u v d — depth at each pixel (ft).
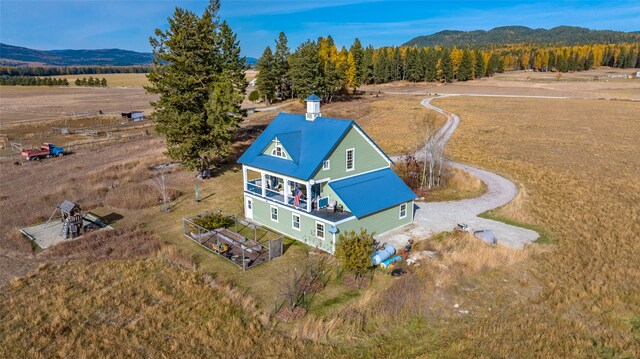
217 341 59.57
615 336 60.54
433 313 66.33
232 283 75.46
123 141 215.31
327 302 69.26
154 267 81.35
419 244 90.17
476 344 58.95
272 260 84.17
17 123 272.72
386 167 108.17
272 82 335.26
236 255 86.02
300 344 58.95
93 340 59.67
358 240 75.87
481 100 383.45
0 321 64.18
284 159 98.22
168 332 61.67
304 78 316.19
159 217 109.81
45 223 104.99
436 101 376.07
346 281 75.46
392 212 97.86
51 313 66.33
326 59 351.05
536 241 92.99
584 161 168.14
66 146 203.00
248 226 102.94
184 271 79.25
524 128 246.68
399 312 66.03
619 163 164.14
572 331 61.67
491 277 76.64
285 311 66.74
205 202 120.78
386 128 249.34
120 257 85.76
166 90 136.46
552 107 334.65
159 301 69.62
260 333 61.57
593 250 87.56
